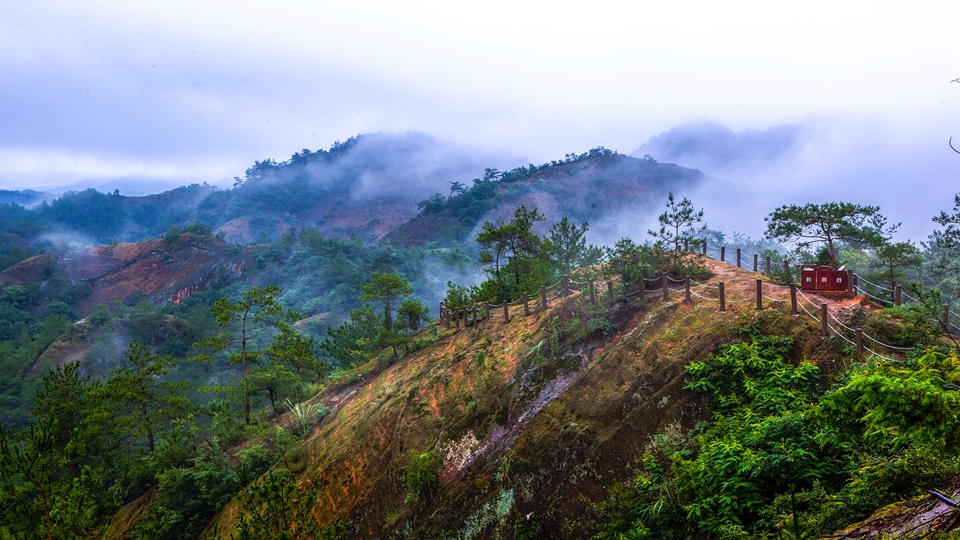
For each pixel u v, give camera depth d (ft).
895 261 63.93
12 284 472.44
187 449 76.89
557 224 90.58
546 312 64.95
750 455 34.40
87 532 34.32
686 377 46.14
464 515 47.16
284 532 35.14
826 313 45.16
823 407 24.67
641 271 59.77
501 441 51.47
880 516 23.29
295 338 93.71
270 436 75.72
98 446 82.28
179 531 64.23
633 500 40.81
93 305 469.57
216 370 226.17
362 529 53.16
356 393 78.18
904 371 24.32
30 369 281.74
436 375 64.85
